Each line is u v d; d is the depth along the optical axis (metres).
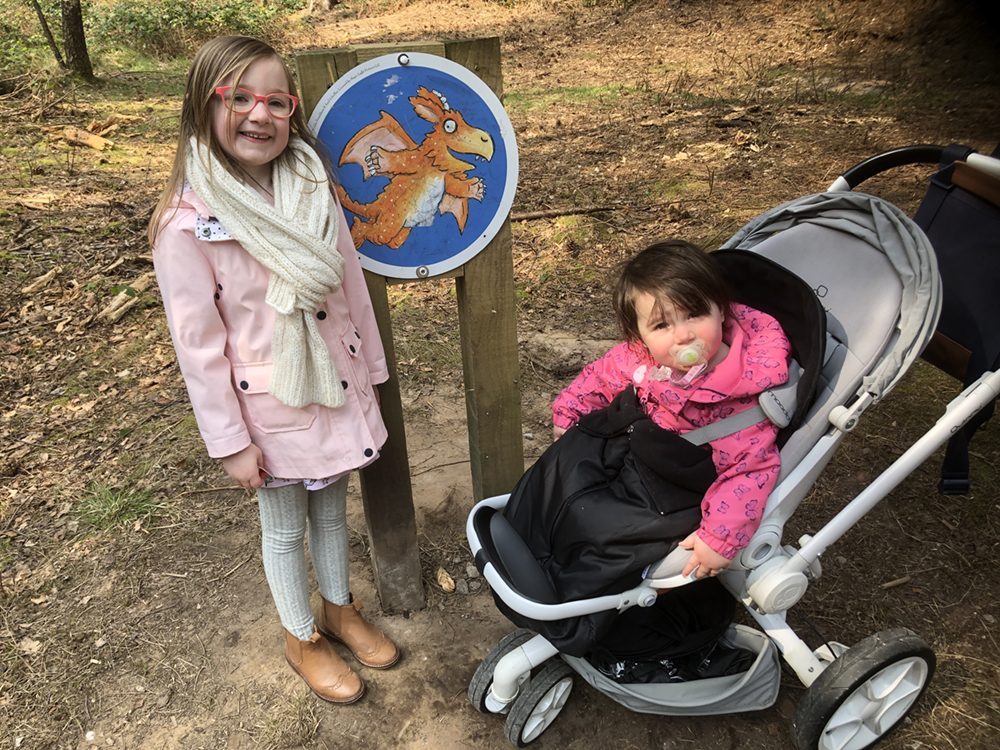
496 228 2.11
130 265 4.81
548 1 13.69
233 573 2.66
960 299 2.09
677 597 2.04
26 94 8.74
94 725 2.18
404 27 13.38
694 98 7.59
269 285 1.68
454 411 3.53
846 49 8.62
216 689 2.28
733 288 2.03
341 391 1.82
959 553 2.62
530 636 2.08
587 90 8.34
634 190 5.55
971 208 2.09
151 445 3.29
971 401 1.78
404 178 1.98
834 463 3.03
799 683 2.26
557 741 2.12
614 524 1.78
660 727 2.15
